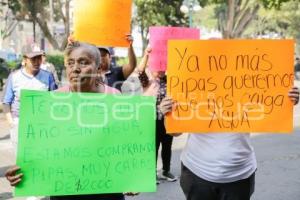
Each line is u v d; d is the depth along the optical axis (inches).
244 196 142.6
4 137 404.8
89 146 116.7
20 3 1140.5
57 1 1161.4
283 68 132.3
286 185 264.5
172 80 132.6
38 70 236.7
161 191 253.9
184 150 147.4
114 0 178.9
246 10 1307.8
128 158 118.6
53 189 115.2
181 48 132.0
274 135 422.3
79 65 118.0
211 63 132.4
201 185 141.9
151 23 1454.2
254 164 144.6
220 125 133.4
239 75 132.7
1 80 760.3
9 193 248.4
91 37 179.2
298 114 573.9
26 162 113.8
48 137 115.0
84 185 116.7
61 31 1171.9
